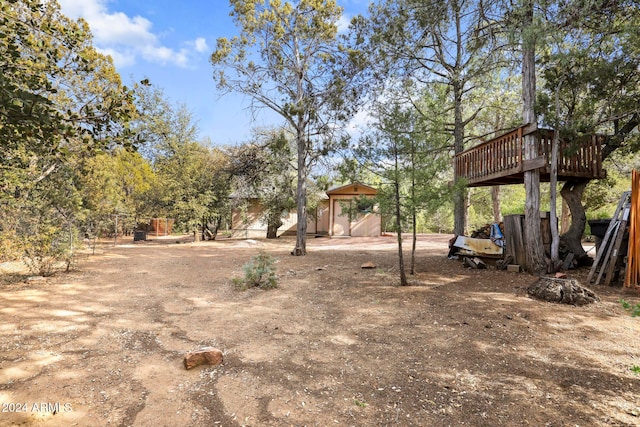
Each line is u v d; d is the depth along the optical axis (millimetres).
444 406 2680
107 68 8016
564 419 2467
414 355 3646
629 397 2736
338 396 2861
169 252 13289
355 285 6973
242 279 7402
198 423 2498
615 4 6715
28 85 3383
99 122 3523
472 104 13539
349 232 20469
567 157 7578
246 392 2943
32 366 3471
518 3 6977
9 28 3748
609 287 6262
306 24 12422
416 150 6480
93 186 11969
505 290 6137
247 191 19359
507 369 3271
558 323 4469
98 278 7969
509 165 7945
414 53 10750
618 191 13961
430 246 14172
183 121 22594
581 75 7129
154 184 18656
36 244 7898
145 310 5504
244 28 12555
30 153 7457
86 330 4570
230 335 4363
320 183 17000
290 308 5547
